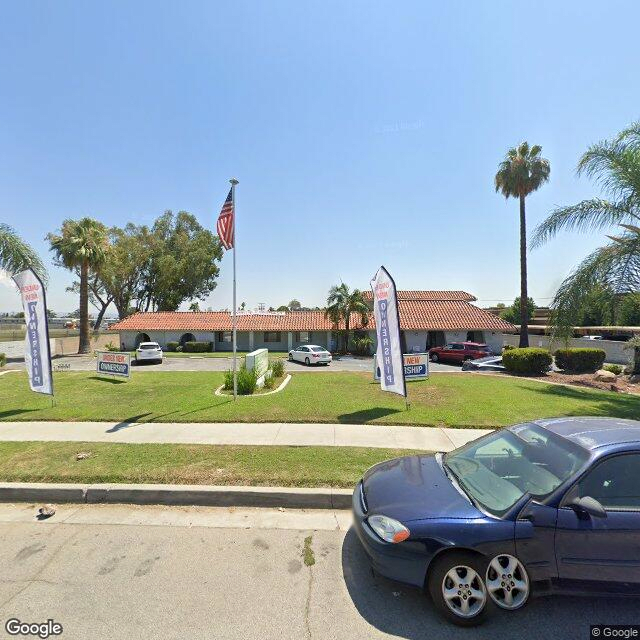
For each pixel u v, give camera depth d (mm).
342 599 3111
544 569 2924
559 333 12797
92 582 3322
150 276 51312
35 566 3557
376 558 3156
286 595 3156
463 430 7602
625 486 3061
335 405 9641
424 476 3834
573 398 10656
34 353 9750
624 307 12281
